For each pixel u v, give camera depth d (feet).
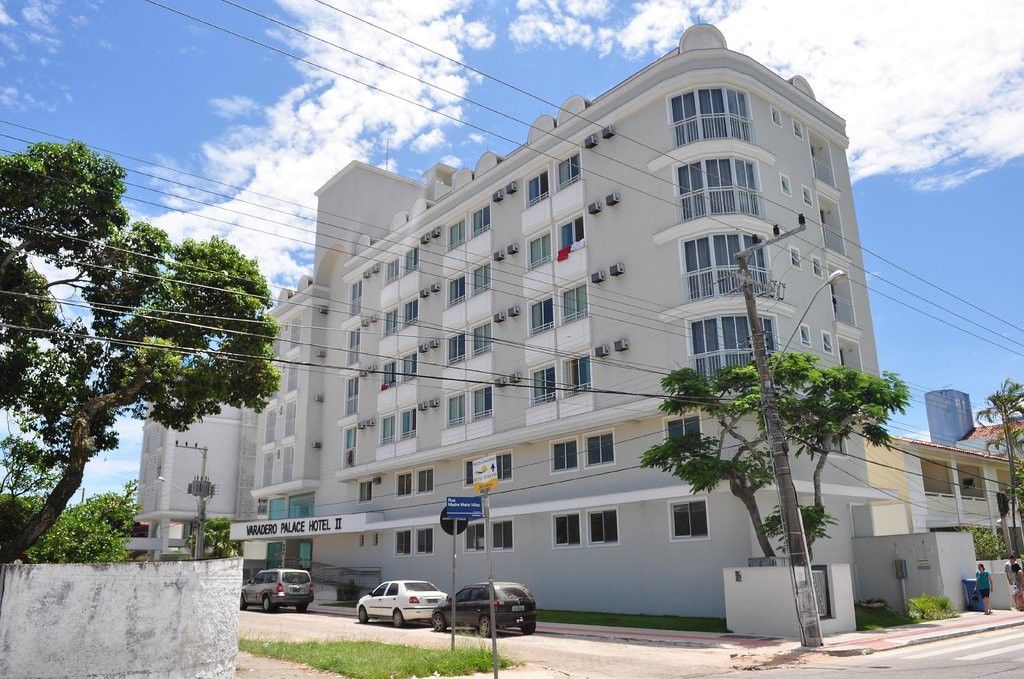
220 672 36.73
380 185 162.20
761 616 66.85
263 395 65.26
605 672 48.16
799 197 100.78
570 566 97.86
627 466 93.86
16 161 52.95
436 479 124.77
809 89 110.42
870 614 76.79
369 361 145.38
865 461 98.32
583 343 100.53
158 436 216.74
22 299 54.13
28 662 31.60
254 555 175.94
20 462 59.57
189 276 60.90
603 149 103.04
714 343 86.58
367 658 48.29
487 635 70.54
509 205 117.08
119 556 64.28
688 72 94.27
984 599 82.89
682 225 90.33
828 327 99.25
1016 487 123.54
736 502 81.46
